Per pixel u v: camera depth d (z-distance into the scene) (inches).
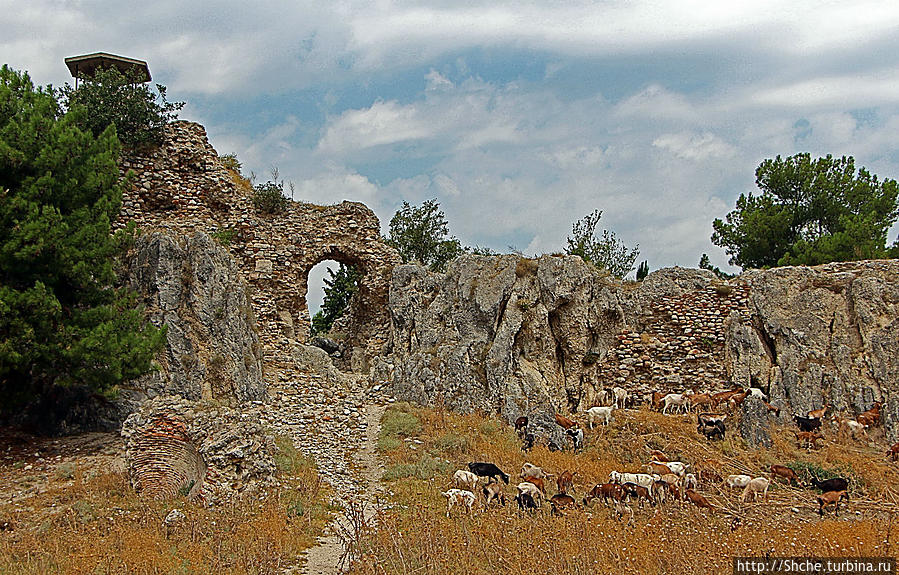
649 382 1158.3
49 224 857.5
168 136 1261.1
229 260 1092.5
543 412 1043.3
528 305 1149.7
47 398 924.0
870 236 1421.0
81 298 913.5
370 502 751.1
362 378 1181.1
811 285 1175.0
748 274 1191.6
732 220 1702.8
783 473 880.3
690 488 824.3
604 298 1187.3
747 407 1023.6
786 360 1106.7
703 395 1061.8
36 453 848.9
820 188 1592.0
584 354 1160.8
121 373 863.7
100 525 636.7
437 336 1149.7
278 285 1231.5
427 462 868.0
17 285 863.7
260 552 568.4
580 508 740.0
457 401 1069.8
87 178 940.0
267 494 733.9
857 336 1117.1
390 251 1312.7
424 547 563.5
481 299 1147.9
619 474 779.4
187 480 759.1
